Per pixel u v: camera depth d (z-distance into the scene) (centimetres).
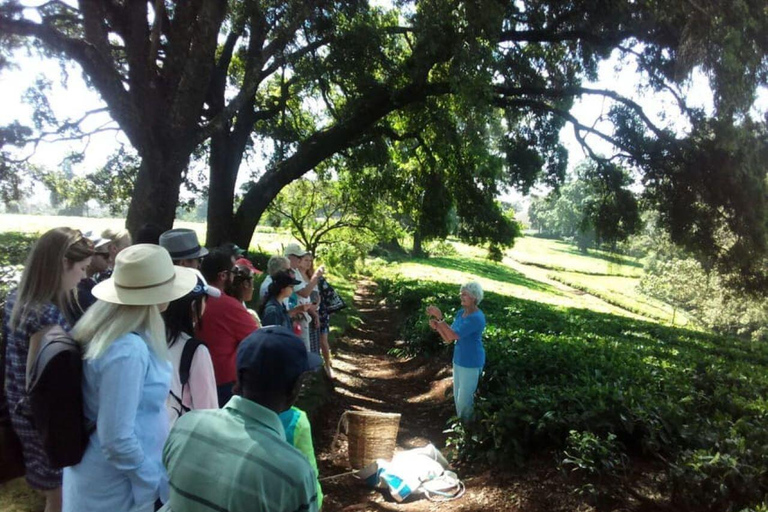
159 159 955
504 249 1933
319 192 2386
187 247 432
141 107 924
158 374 275
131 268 271
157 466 269
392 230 2484
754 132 1274
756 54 1121
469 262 5650
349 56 1324
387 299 2300
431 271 3903
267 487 189
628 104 1506
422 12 1201
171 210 979
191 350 317
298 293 729
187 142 965
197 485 195
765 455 482
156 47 909
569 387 690
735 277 1592
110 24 1090
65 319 299
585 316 1806
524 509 507
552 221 11838
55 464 249
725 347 1480
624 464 529
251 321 428
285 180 1459
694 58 1108
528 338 1043
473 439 611
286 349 209
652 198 1585
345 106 1527
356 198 2173
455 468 625
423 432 768
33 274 293
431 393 957
